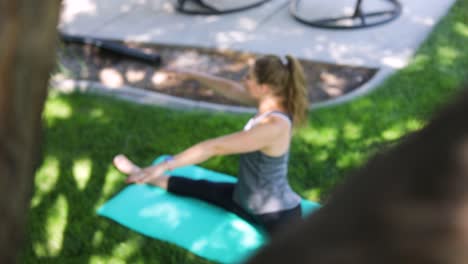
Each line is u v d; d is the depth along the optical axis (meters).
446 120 0.19
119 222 3.48
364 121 4.41
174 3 7.10
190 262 3.18
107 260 3.22
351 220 0.19
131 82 5.38
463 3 6.57
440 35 5.79
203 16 6.71
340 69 5.40
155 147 4.24
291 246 0.20
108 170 3.98
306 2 6.91
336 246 0.19
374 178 0.19
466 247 0.17
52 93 4.97
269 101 2.90
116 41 6.23
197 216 3.48
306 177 3.83
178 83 5.29
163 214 3.52
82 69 5.57
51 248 3.32
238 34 6.21
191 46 5.97
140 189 3.73
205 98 5.02
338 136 4.23
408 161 0.19
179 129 4.44
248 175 3.11
